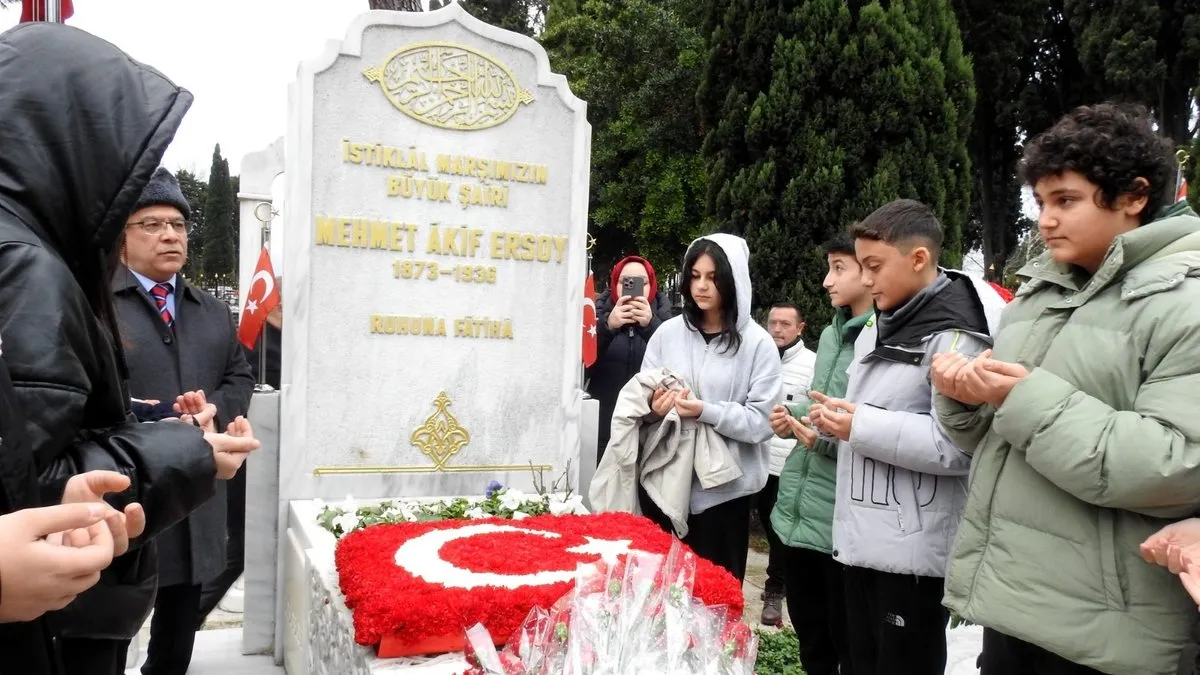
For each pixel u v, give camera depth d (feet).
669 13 34.99
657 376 10.14
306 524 9.97
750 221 20.77
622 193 36.42
